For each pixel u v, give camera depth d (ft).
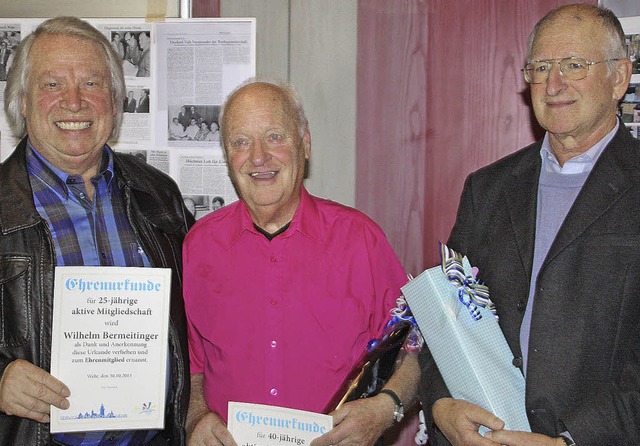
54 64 5.60
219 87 7.88
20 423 5.39
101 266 5.58
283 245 5.95
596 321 4.94
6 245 5.38
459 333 5.20
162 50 7.93
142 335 5.49
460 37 8.31
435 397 5.53
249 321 5.88
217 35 7.86
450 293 5.37
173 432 5.98
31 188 5.62
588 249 5.05
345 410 5.53
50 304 5.43
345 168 8.68
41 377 5.15
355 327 5.90
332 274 5.94
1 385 5.10
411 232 8.61
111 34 7.96
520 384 5.21
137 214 6.13
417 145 8.51
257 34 8.66
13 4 8.44
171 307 6.00
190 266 6.23
